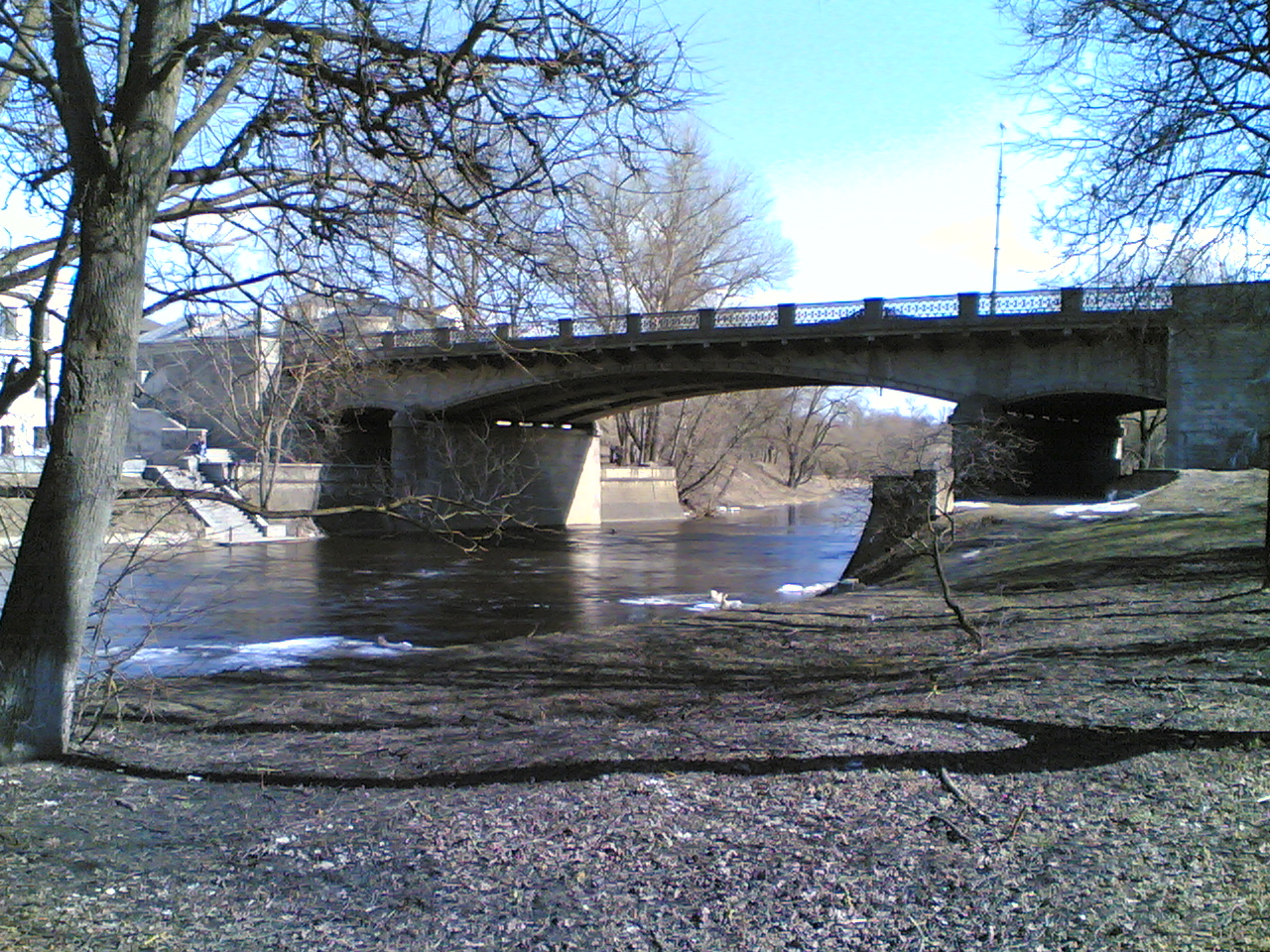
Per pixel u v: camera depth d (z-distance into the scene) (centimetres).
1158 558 1833
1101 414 4519
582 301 805
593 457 6262
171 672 1473
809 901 436
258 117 721
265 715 988
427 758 739
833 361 3794
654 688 1162
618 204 845
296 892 455
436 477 4822
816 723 818
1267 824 521
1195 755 654
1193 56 1195
